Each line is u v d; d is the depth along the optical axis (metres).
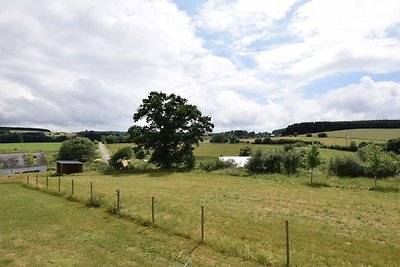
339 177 42.00
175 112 60.00
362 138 97.62
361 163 42.00
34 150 128.50
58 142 170.25
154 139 60.66
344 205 26.98
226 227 20.09
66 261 15.49
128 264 15.05
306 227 20.23
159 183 41.75
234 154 94.00
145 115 61.62
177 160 61.59
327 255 15.59
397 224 21.27
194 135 61.41
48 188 36.12
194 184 40.34
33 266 15.02
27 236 19.36
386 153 41.97
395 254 15.81
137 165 63.41
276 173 47.28
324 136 110.00
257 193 33.06
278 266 14.42
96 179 46.91
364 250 16.28
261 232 19.14
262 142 109.94
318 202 28.30
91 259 15.70
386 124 117.12
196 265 14.71
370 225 20.95
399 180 38.50
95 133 196.12
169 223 20.59
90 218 23.06
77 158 107.12
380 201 28.62
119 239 18.44
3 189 38.56
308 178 41.97
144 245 17.39
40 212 25.22
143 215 22.86
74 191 34.44
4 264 15.33
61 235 19.45
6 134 163.50
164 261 15.30
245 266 14.55
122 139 162.62
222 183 40.81
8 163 91.50
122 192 34.22
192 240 17.84
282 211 24.84
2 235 19.58
